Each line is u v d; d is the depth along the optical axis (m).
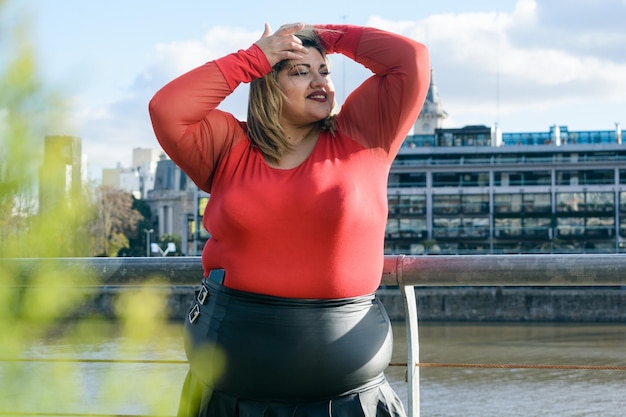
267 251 1.95
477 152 80.62
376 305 2.11
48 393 0.92
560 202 79.56
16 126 0.85
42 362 0.93
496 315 62.50
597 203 79.12
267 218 1.94
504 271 2.22
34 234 0.86
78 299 0.95
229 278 1.99
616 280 2.20
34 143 0.86
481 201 80.25
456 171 80.75
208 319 2.03
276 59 1.98
